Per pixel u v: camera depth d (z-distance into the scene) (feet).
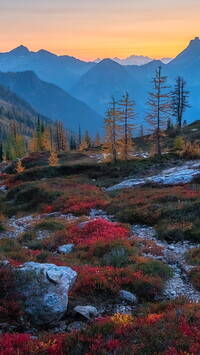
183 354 20.51
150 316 27.20
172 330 23.68
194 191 78.18
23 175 149.89
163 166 133.90
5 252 51.90
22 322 28.53
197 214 61.62
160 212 66.23
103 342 23.43
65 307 30.19
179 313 26.81
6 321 28.37
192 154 142.00
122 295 34.22
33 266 35.12
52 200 96.78
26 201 104.06
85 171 143.33
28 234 65.10
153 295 35.22
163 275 39.81
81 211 80.94
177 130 263.70
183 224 58.29
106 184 118.11
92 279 36.14
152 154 160.76
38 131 310.86
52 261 43.62
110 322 26.43
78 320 29.99
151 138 151.84
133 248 48.42
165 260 46.50
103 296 34.45
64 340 24.59
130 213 70.44
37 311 29.30
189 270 41.27
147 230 62.23
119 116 149.59
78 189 106.93
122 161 150.71
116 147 150.51
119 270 38.88
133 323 26.09
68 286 32.96
